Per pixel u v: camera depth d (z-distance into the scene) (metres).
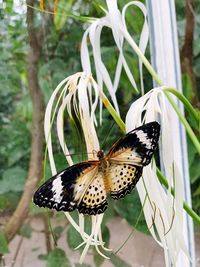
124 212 0.73
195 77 0.74
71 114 0.43
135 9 0.65
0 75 0.86
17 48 0.84
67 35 0.80
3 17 0.84
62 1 0.73
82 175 0.38
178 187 0.40
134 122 0.40
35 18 0.81
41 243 0.86
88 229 0.52
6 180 0.82
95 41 0.45
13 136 0.86
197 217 0.43
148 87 0.75
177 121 0.54
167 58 0.56
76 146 0.44
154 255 0.79
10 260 0.85
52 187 0.37
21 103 0.86
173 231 0.40
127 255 0.79
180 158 0.55
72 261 0.79
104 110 0.73
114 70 0.75
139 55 0.44
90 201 0.38
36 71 0.82
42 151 0.82
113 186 0.38
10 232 0.81
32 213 0.78
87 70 0.45
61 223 0.82
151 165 0.40
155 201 0.40
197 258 0.69
